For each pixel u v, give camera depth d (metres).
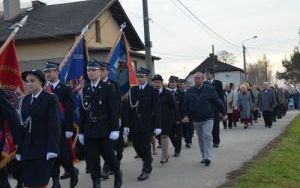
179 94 15.01
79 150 11.33
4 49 9.32
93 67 8.88
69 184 9.95
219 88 15.45
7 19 34.59
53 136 6.79
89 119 8.80
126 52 13.41
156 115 10.23
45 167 6.79
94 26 32.38
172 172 11.05
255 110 25.02
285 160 11.85
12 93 9.23
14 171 8.45
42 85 7.04
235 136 18.64
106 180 10.33
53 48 30.95
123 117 10.34
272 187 8.91
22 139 6.92
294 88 47.00
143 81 10.33
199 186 9.44
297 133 18.97
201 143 12.12
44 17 33.34
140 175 10.26
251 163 11.84
